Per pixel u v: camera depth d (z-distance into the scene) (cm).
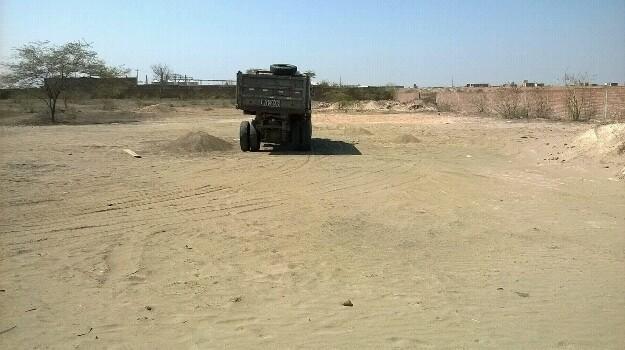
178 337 580
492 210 1190
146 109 5106
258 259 848
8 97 5541
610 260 852
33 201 1211
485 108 4453
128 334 586
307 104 2109
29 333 585
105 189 1365
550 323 621
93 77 4541
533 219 1111
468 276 778
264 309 657
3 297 682
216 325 611
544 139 2347
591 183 1455
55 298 682
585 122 3275
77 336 579
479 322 623
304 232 1003
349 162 1886
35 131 3047
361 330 601
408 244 937
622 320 631
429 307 666
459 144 2444
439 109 5156
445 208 1209
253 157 2008
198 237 962
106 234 971
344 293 711
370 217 1125
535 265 827
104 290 711
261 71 2194
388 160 1941
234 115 4812
